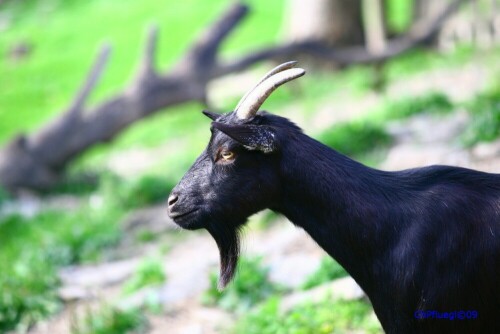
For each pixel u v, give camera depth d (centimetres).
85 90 2398
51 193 2345
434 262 746
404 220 766
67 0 5572
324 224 794
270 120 803
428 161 1614
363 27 3406
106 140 2414
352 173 789
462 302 743
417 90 2631
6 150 2353
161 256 1602
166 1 5044
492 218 745
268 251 1445
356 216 776
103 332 1259
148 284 1418
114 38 4591
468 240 743
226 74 2602
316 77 3325
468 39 3128
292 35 3512
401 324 765
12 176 2322
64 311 1405
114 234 1753
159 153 2859
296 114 2861
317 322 1098
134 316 1286
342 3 3350
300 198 798
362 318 1090
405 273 753
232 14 2608
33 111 3834
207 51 2553
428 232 754
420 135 1859
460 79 2606
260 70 3619
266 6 4722
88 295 1452
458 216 752
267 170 798
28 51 4728
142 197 1972
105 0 5366
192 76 2509
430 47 3167
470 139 1631
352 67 3291
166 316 1300
